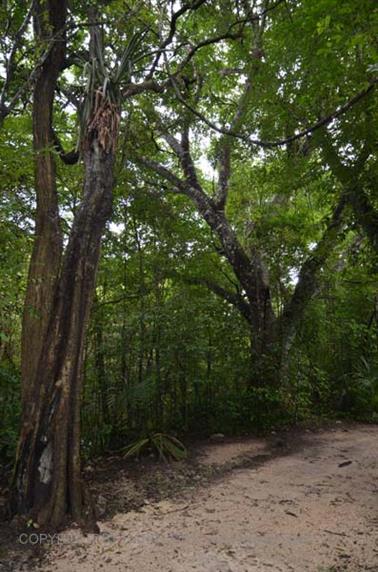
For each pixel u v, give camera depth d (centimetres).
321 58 576
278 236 930
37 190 470
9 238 472
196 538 398
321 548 379
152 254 841
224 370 877
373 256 777
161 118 894
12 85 542
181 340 766
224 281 1068
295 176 777
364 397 1034
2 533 395
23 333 450
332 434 867
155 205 863
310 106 689
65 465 423
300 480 575
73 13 532
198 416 847
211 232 1039
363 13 455
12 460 543
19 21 521
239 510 467
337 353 1099
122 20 541
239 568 346
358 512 458
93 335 746
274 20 696
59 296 436
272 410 893
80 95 524
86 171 466
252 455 704
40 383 425
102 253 797
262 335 930
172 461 649
